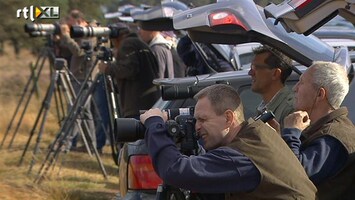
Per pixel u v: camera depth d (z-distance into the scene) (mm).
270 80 14188
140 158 15141
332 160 11258
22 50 39688
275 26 14242
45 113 28422
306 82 11758
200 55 22359
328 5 11797
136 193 15109
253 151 10266
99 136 30609
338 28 26312
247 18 14008
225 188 10234
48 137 33281
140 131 10938
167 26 21438
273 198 10211
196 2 20766
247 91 16203
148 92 23766
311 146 11398
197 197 10789
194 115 10844
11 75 40156
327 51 15016
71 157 28938
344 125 11570
